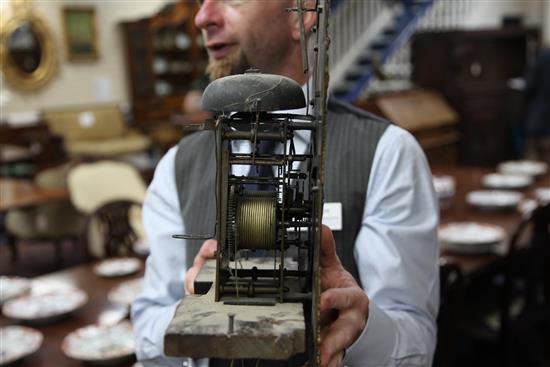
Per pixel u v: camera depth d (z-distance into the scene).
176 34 9.39
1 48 7.74
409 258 1.11
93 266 2.74
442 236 2.72
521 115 7.60
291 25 1.04
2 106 7.88
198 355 0.65
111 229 3.23
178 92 9.52
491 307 2.97
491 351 3.13
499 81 7.98
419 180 1.17
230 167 0.81
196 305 0.74
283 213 0.78
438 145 7.39
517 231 2.61
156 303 1.26
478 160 7.79
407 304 1.10
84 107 8.66
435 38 7.73
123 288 2.34
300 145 1.05
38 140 7.09
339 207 1.15
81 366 1.75
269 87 0.74
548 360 3.16
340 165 1.17
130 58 9.04
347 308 0.82
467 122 7.65
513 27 8.07
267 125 0.78
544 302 2.96
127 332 1.91
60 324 2.06
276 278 0.81
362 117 1.24
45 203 4.89
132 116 9.16
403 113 7.04
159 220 1.32
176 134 8.51
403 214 1.13
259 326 0.67
